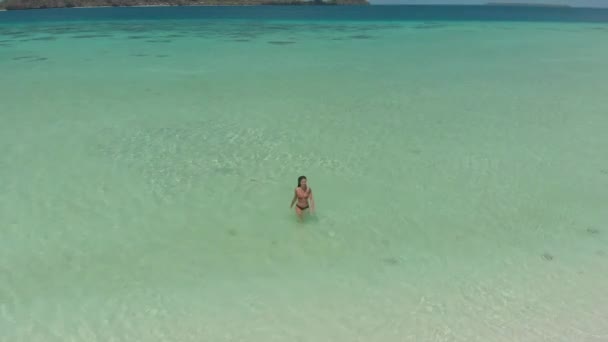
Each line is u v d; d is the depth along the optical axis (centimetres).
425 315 636
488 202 931
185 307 650
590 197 951
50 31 4262
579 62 2519
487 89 1836
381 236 817
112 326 613
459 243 799
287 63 2394
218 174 1037
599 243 797
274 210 896
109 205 905
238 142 1220
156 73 2083
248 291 682
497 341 591
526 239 810
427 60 2541
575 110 1541
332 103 1599
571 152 1176
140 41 3344
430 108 1552
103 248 776
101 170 1048
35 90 1741
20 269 721
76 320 623
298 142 1224
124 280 702
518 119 1439
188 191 962
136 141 1219
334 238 812
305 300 665
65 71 2117
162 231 825
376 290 685
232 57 2578
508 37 3891
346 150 1176
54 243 786
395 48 3052
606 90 1825
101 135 1259
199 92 1733
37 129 1299
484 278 710
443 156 1145
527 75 2128
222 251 773
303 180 819
